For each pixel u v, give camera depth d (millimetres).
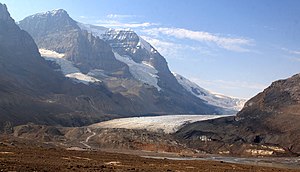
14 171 72500
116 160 121688
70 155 126750
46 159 104562
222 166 128625
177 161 140750
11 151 117812
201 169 109750
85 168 86438
